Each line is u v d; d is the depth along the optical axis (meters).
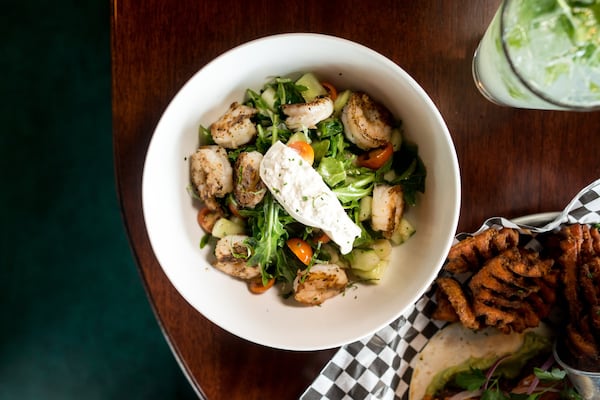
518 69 0.48
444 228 0.52
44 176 0.90
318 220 0.51
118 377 0.90
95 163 0.90
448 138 0.51
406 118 0.54
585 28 0.47
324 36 0.50
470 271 0.60
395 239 0.56
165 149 0.52
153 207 0.52
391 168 0.55
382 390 0.59
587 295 0.57
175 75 0.56
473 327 0.59
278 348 0.55
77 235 0.90
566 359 0.60
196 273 0.54
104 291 0.90
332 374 0.58
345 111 0.54
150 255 0.56
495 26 0.50
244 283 0.56
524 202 0.58
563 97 0.49
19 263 0.90
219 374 0.57
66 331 0.90
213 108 0.54
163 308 0.57
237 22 0.56
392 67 0.50
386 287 0.55
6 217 0.90
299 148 0.52
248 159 0.52
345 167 0.54
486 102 0.57
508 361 0.62
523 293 0.58
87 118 0.89
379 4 0.56
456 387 0.62
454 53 0.56
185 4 0.56
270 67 0.53
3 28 0.88
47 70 0.89
